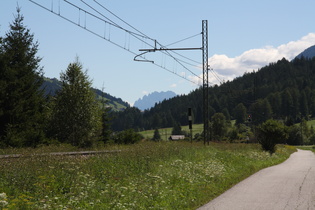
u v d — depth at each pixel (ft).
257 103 219.82
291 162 97.81
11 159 44.34
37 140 100.37
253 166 69.26
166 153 63.72
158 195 31.71
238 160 77.15
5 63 107.34
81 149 83.76
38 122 118.32
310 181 47.96
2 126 100.99
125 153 56.65
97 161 46.55
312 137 450.71
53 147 80.02
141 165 48.11
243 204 31.12
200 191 36.58
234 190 39.75
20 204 23.66
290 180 49.24
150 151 62.80
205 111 122.93
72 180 33.09
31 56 120.47
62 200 26.81
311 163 91.81
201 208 29.40
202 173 49.52
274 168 72.69
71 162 41.39
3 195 23.12
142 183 37.04
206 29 122.21
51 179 32.27
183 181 41.22
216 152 84.53
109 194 30.12
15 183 29.40
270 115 581.12
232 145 123.75
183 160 61.62
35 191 28.35
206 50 122.93
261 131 131.64
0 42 113.80
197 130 623.36
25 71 115.96
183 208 28.89
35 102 113.29
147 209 27.09
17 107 102.68
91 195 29.40
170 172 45.32
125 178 39.42
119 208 25.80
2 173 32.45
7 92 103.71
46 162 41.22
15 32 119.55
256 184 44.91
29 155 51.78
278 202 32.01
